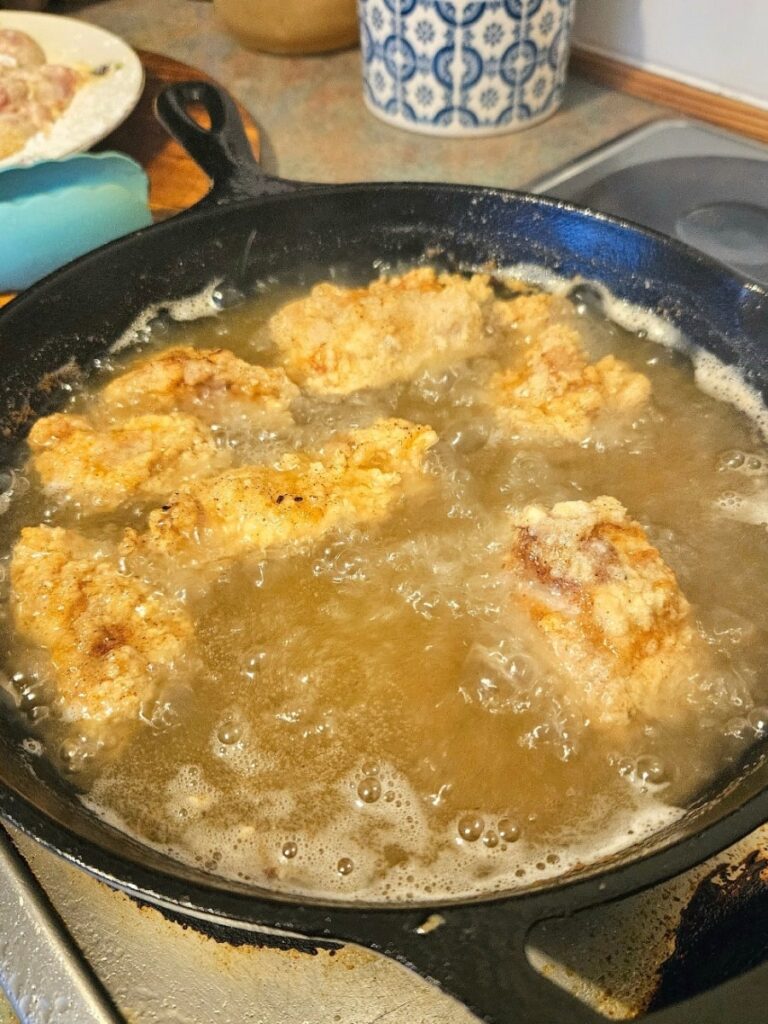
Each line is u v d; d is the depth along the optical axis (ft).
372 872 0.89
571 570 1.03
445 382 1.36
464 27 1.69
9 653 1.05
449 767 0.96
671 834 0.88
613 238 1.38
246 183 1.43
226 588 1.11
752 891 0.89
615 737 0.97
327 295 1.39
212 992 0.84
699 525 1.16
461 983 0.70
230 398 1.31
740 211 1.66
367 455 1.20
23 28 2.02
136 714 1.00
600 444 1.26
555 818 0.93
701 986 0.81
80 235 1.47
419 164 1.83
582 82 2.06
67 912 0.88
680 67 1.92
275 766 0.97
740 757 0.96
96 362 1.38
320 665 1.04
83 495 1.20
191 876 0.80
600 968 0.85
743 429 1.27
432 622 1.07
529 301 1.41
